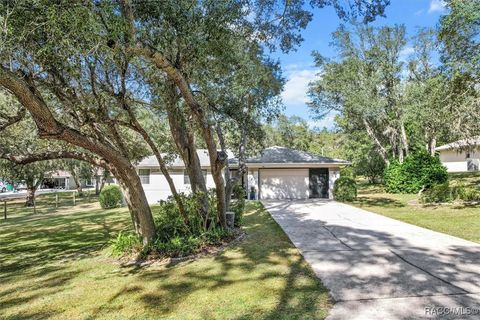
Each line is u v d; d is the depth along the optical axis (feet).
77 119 23.39
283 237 31.81
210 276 21.13
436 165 74.64
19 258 29.25
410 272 20.53
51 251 31.35
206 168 71.15
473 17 40.88
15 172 41.42
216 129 37.42
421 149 81.56
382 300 16.44
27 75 18.02
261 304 16.55
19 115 24.32
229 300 17.24
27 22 14.82
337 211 49.90
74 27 14.65
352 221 40.34
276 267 22.43
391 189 77.71
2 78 14.96
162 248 26.14
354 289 18.01
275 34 29.25
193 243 27.07
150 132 41.93
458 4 42.39
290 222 40.52
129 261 25.50
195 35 19.49
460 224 36.35
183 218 29.35
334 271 21.17
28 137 31.19
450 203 52.44
